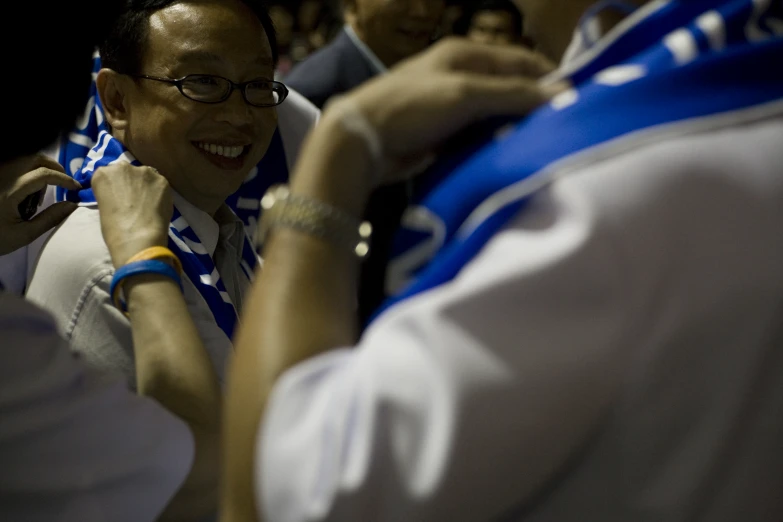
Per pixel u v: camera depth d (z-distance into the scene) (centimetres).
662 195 55
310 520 57
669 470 59
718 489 60
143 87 144
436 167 66
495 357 54
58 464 82
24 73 78
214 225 149
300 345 62
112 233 126
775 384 59
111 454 86
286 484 58
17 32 77
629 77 60
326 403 59
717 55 59
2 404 79
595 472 60
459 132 67
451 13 315
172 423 91
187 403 114
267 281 64
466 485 55
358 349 61
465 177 61
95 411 85
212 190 149
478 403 54
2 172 86
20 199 138
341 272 64
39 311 83
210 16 143
